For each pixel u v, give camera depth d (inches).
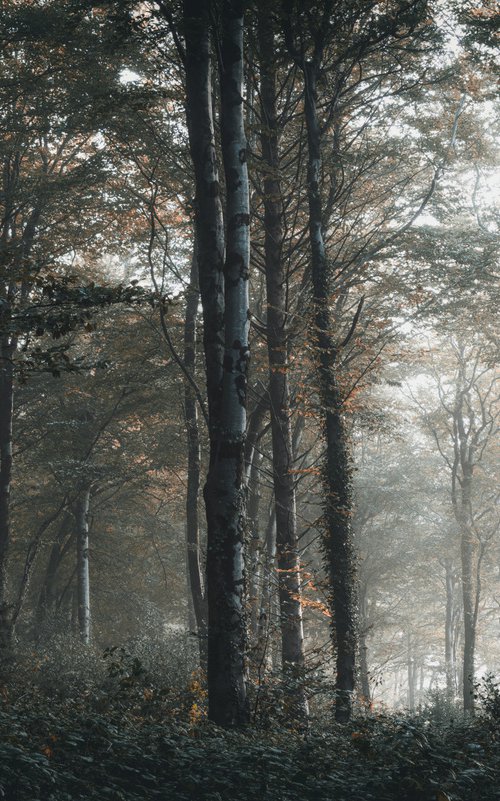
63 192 983.6
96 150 1084.5
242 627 523.5
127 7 642.8
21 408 1245.7
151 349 999.6
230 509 529.3
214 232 571.5
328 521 713.0
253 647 550.9
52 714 408.8
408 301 986.1
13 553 1518.2
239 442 536.1
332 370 721.6
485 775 314.5
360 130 884.0
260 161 750.5
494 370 1792.6
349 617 698.2
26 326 388.2
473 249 1007.6
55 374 392.2
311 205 744.3
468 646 1560.0
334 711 674.2
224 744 381.4
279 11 687.1
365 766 346.9
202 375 1033.5
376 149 938.1
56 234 1084.5
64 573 1653.5
